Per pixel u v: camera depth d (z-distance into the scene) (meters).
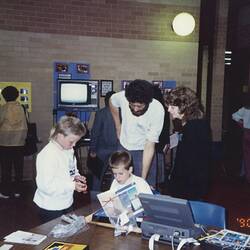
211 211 2.43
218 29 7.30
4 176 5.09
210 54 7.54
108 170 3.27
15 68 5.54
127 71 6.01
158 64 6.14
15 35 5.48
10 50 5.49
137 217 2.11
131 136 2.81
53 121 5.73
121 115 2.88
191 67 6.30
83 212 2.42
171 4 6.11
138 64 6.05
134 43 6.00
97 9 5.78
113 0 5.84
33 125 5.27
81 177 2.53
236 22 8.57
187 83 6.31
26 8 5.49
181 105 2.51
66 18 5.67
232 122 8.57
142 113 2.71
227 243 1.91
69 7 5.66
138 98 2.53
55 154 2.45
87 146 5.39
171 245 1.90
